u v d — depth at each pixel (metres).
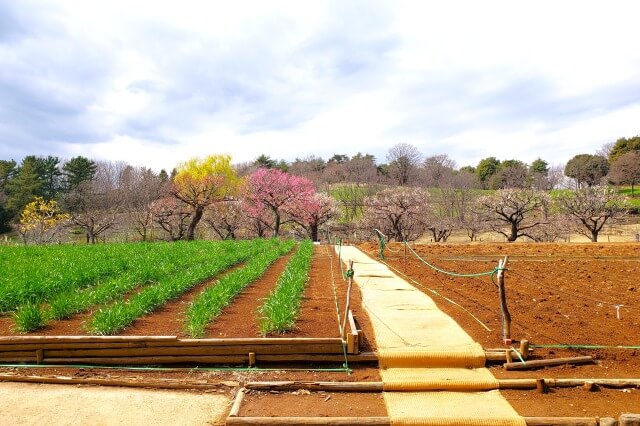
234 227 44.34
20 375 5.88
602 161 67.75
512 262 15.53
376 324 7.54
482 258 16.77
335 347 6.26
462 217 47.22
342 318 7.93
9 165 66.62
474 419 4.77
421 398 5.37
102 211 43.16
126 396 5.43
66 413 4.98
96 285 10.38
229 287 9.59
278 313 7.28
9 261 13.35
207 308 8.00
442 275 12.78
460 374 5.93
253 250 18.55
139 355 6.24
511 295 10.02
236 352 6.25
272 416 4.93
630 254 17.45
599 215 37.94
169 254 15.45
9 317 8.07
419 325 7.50
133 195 46.19
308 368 6.14
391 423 4.73
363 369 6.12
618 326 7.66
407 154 69.88
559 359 6.19
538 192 43.09
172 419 4.91
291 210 42.28
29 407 5.11
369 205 43.97
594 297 9.90
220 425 4.81
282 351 6.24
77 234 49.34
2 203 51.97
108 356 6.25
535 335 7.09
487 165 84.50
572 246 20.34
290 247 21.36
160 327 7.42
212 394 5.53
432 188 65.75
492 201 41.34
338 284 11.42
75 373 6.00
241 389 5.52
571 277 12.50
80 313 8.26
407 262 15.65
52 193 65.75
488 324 7.62
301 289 9.86
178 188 38.09
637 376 5.87
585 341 6.87
